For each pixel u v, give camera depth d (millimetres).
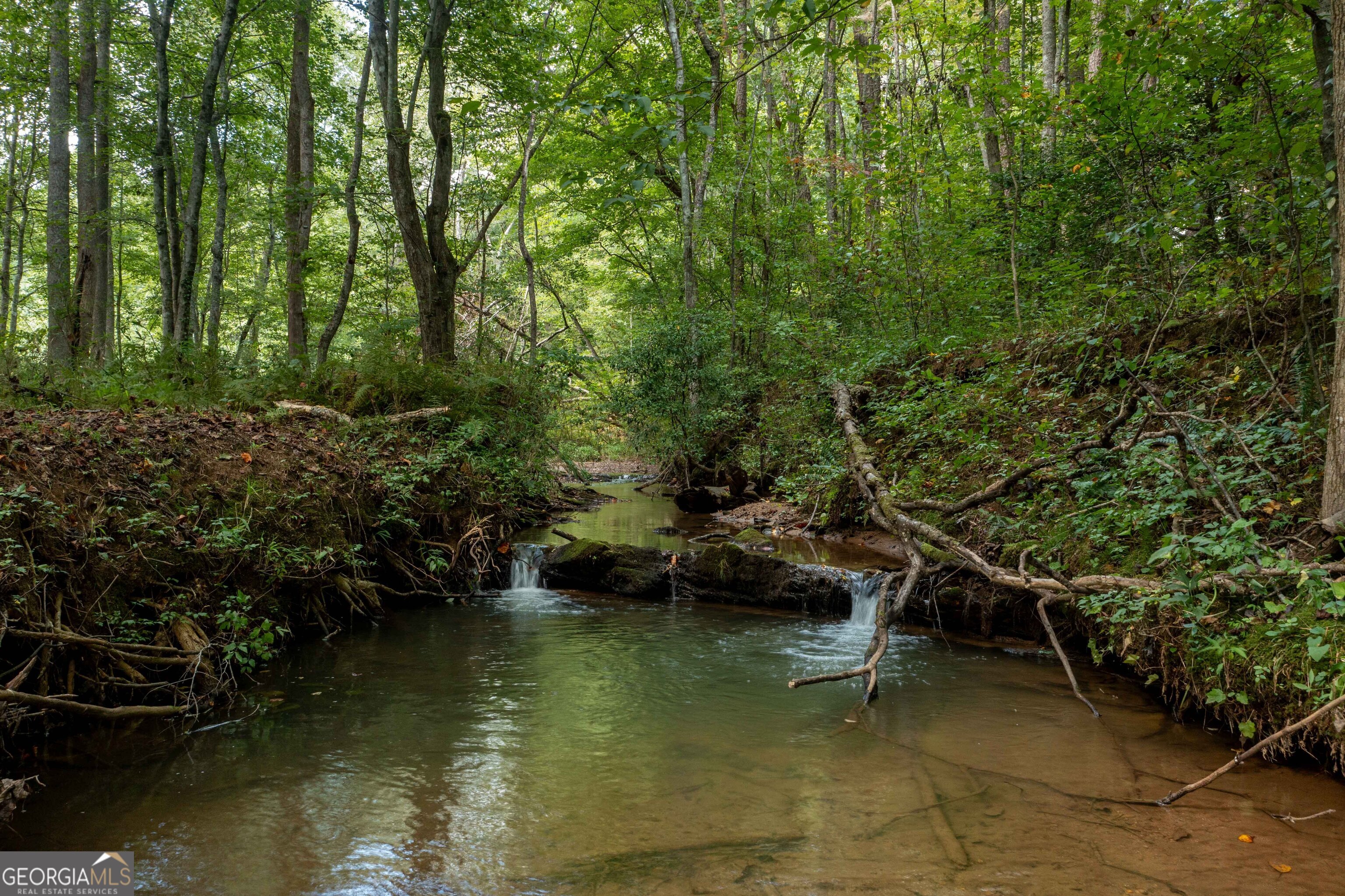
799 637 6945
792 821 3588
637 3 16828
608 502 15891
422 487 9180
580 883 3076
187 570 5691
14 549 4430
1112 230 9414
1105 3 9422
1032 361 8586
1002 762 4238
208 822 3598
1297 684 3740
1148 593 4582
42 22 13484
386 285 19344
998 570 5570
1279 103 6484
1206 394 6434
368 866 3217
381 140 19094
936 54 17734
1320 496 4742
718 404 14430
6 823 3564
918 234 11945
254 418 8859
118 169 17656
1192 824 3488
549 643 6824
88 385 8703
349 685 5664
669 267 20938
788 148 17781
